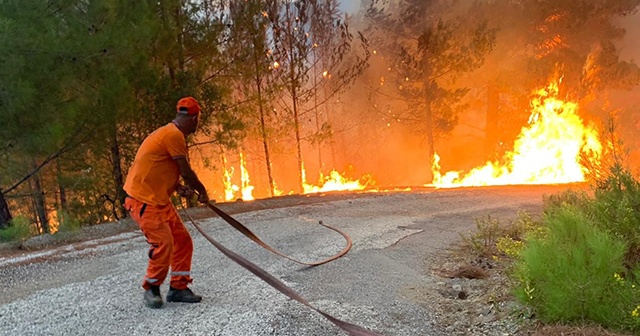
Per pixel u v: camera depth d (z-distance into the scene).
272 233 8.80
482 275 6.03
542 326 4.19
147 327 4.30
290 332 4.19
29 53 9.58
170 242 4.70
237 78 17.06
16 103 9.16
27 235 8.70
